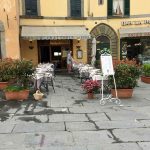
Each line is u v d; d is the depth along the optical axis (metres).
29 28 21.17
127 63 11.12
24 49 21.88
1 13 17.77
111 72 9.98
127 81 10.74
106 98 10.22
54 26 22.14
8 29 17.91
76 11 22.61
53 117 8.23
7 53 17.98
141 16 23.02
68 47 22.84
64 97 11.35
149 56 22.58
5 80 12.73
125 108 9.25
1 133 6.93
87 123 7.61
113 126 7.33
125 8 22.98
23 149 5.94
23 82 11.63
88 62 23.00
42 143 6.23
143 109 9.09
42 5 21.88
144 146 5.99
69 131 6.98
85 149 5.88
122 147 5.95
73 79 17.70
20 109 9.25
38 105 9.82
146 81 15.48
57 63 22.84
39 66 16.72
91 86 10.78
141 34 22.17
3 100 10.66
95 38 22.88
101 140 6.36
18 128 7.27
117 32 23.09
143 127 7.23
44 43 22.41
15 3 17.89
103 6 22.81
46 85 12.85
